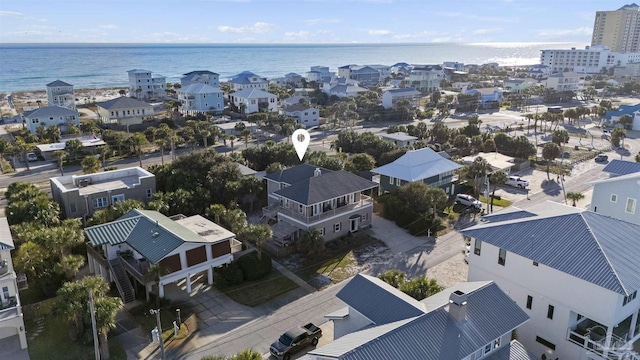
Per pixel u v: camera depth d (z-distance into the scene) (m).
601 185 46.25
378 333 23.33
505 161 75.62
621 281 25.81
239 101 145.12
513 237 31.64
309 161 65.00
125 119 120.19
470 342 23.69
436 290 31.77
